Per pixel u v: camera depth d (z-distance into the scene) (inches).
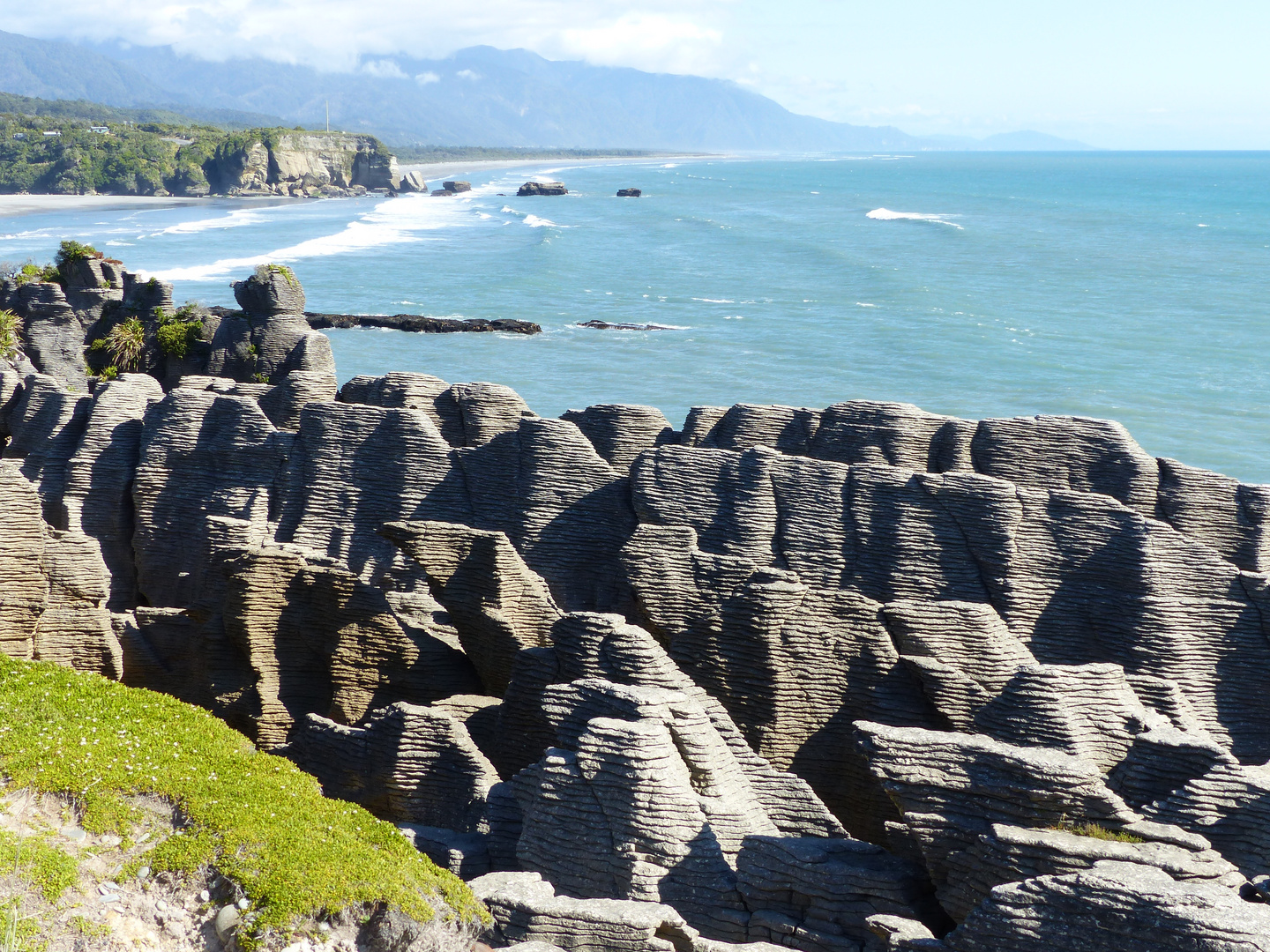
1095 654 1034.1
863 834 956.6
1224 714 1013.2
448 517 1217.4
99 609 1123.3
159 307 2391.7
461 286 5492.1
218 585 1103.6
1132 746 768.9
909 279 5556.1
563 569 1179.3
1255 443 2866.6
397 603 1160.8
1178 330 4347.9
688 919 721.6
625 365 3737.7
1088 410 3169.3
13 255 6254.9
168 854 657.0
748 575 1002.1
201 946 628.7
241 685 1084.5
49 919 609.6
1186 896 575.8
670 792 746.2
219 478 1274.6
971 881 672.4
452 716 973.8
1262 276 5718.5
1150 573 1022.4
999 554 1054.4
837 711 967.6
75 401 1360.7
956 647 964.6
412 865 690.8
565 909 684.7
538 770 801.6
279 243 7367.1
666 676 880.3
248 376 2148.1
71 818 679.1
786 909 713.0
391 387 1339.8
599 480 1190.9
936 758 716.0
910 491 1085.1
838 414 1232.8
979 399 3299.7
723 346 4082.2
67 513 1300.4
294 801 724.0
